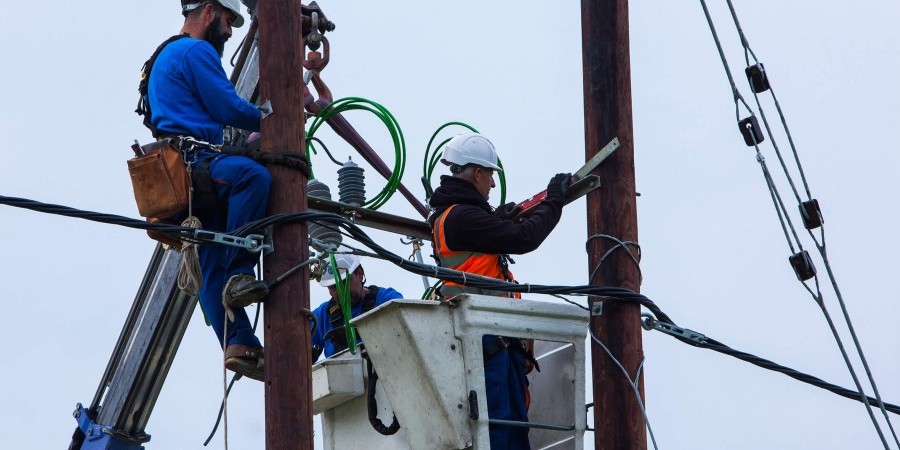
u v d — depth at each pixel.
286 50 13.16
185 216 13.12
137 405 19.28
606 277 14.09
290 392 12.43
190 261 12.86
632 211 14.25
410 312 12.62
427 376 12.55
